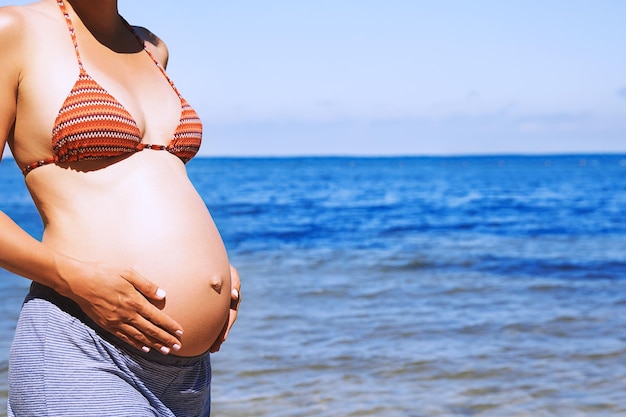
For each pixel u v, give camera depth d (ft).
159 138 6.94
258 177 300.20
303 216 84.43
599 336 21.08
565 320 23.29
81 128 6.16
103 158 6.42
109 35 7.04
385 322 22.88
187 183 7.05
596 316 23.95
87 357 6.09
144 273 6.39
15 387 6.15
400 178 287.89
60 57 6.33
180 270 6.57
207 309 6.77
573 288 30.04
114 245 6.36
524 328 22.11
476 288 29.89
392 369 17.58
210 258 6.88
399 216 85.10
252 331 21.43
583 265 37.93
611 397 15.56
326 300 26.73
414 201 124.77
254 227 67.26
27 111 6.23
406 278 32.91
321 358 18.51
